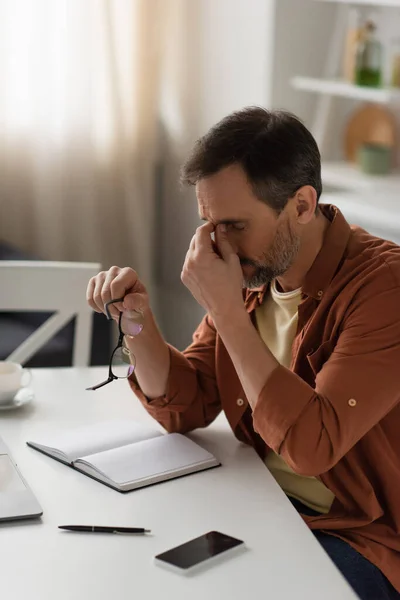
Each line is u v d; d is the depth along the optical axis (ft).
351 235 5.67
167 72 14.34
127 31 14.05
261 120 5.16
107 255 14.73
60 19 13.48
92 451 5.45
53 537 4.50
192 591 4.04
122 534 4.54
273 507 4.91
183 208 14.48
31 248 14.14
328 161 13.30
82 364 8.04
